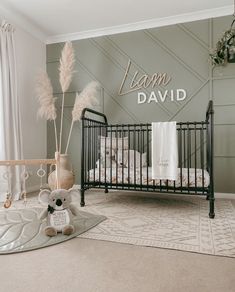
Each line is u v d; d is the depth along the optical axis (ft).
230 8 10.12
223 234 6.06
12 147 10.28
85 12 10.43
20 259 4.74
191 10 10.35
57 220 5.98
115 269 4.35
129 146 10.35
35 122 12.25
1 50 9.82
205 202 9.54
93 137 11.23
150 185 8.51
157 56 11.23
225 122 10.25
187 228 6.51
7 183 9.11
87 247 5.30
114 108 11.84
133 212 8.11
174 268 4.39
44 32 12.29
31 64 11.99
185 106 10.82
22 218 7.11
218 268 4.39
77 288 3.78
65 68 11.51
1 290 3.74
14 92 10.35
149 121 11.33
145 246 5.35
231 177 10.19
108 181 9.05
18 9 10.16
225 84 10.30
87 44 12.29
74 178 11.50
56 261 4.66
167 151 7.94
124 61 11.71
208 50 10.52
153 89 11.28
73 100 12.53
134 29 11.53
